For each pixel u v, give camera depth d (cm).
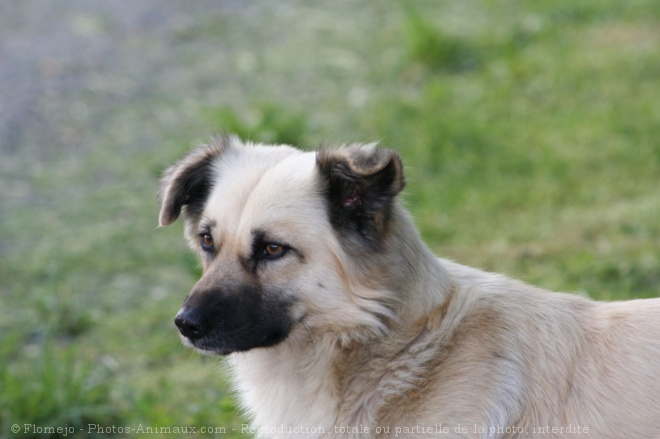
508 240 1291
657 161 1465
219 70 2020
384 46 2097
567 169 1476
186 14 2317
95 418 1002
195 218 795
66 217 1501
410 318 693
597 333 686
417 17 2045
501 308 696
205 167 780
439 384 676
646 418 646
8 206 1540
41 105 1856
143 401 989
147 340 1169
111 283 1311
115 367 1108
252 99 1866
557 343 682
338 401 702
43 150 1714
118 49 2108
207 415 974
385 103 1775
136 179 1603
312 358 711
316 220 691
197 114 1806
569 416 662
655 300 706
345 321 690
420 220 1365
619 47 1941
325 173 690
